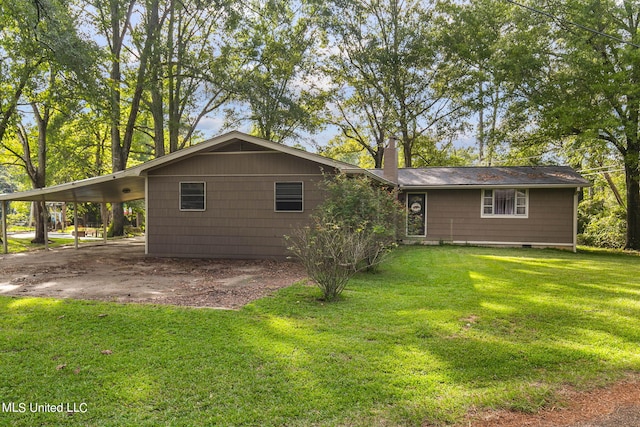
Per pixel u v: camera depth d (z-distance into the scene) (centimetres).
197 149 1088
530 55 1425
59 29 1089
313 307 527
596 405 280
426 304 543
